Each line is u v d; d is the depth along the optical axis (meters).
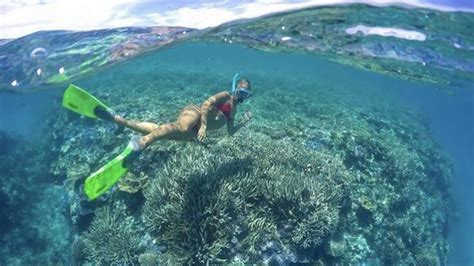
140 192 9.67
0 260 12.27
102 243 9.22
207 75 29.17
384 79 33.34
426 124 27.86
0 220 13.08
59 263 12.26
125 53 15.01
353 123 17.28
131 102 15.90
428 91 37.28
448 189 19.61
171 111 14.36
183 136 6.65
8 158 16.61
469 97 36.41
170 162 9.28
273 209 8.53
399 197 12.80
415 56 16.39
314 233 8.43
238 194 8.24
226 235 7.93
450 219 18.80
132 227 9.34
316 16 12.11
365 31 13.66
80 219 10.52
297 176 8.98
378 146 13.57
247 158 9.11
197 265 7.70
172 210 7.92
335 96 27.48
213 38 16.91
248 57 37.25
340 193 9.81
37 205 14.15
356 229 10.73
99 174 5.92
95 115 6.45
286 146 10.56
